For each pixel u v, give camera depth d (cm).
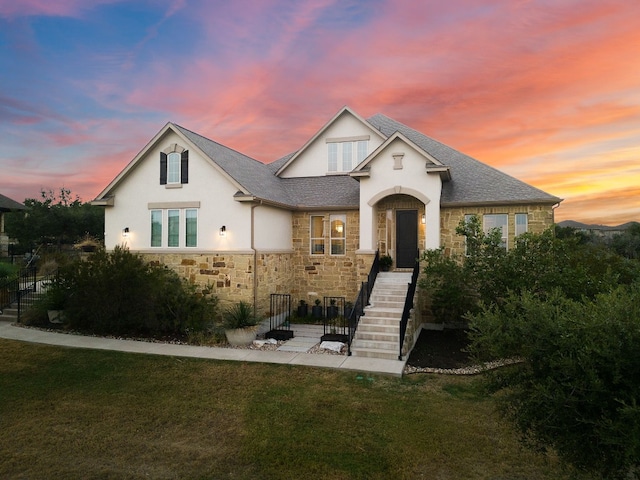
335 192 1794
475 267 1217
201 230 1538
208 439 634
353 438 637
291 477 528
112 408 754
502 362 1036
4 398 798
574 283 1042
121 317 1328
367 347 1151
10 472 539
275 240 1642
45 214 3562
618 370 355
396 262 1658
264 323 1492
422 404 777
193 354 1108
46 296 1549
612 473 389
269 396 814
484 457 575
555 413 396
